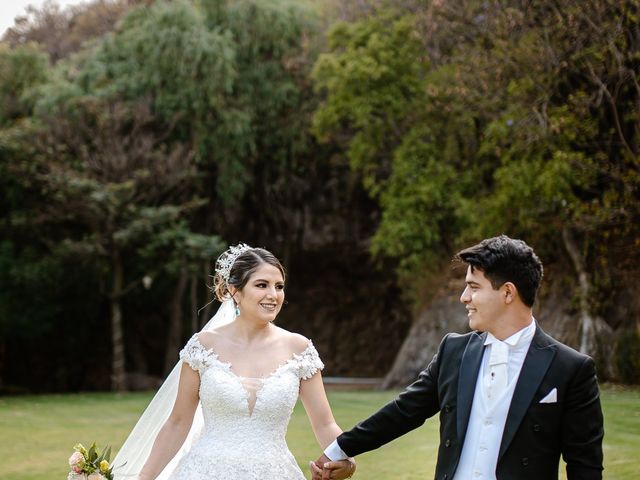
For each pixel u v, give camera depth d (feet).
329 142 71.87
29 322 69.05
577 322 45.14
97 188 61.87
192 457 12.59
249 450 12.45
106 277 71.41
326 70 60.29
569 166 42.09
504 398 9.80
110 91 65.87
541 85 43.57
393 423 10.97
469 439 9.90
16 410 43.29
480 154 51.70
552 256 48.03
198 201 65.10
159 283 74.90
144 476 12.76
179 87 65.46
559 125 41.65
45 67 73.41
